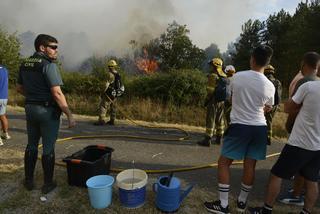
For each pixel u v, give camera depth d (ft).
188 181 15.61
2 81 20.07
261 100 11.85
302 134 11.16
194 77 39.06
